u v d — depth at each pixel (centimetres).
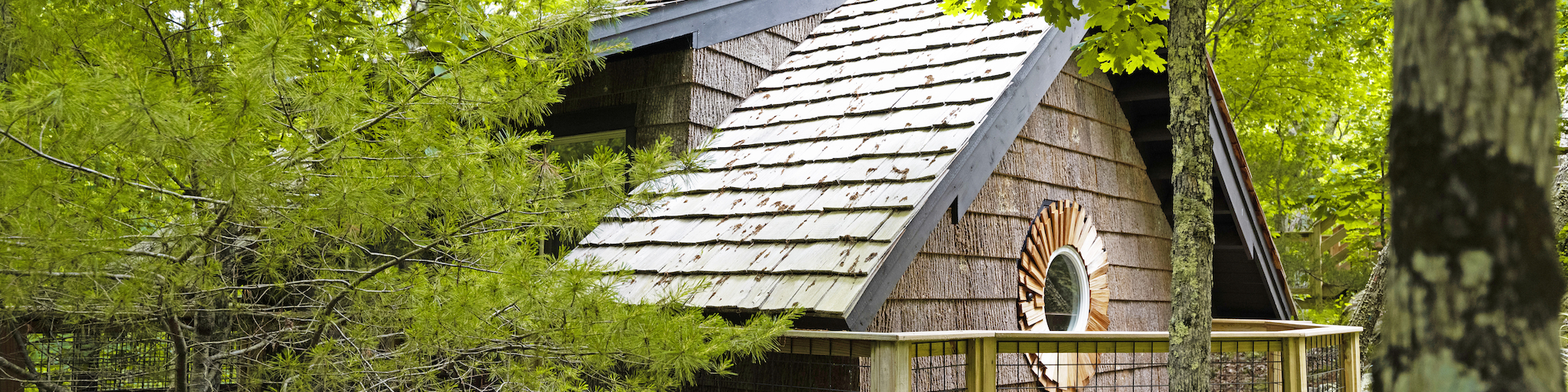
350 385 437
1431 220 178
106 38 397
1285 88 1590
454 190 376
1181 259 480
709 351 410
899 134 652
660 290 568
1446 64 178
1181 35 494
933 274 628
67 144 320
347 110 354
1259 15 1474
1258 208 875
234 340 452
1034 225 721
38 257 332
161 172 354
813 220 586
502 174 389
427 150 394
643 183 425
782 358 582
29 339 513
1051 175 759
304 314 439
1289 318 954
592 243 650
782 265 551
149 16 398
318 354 412
